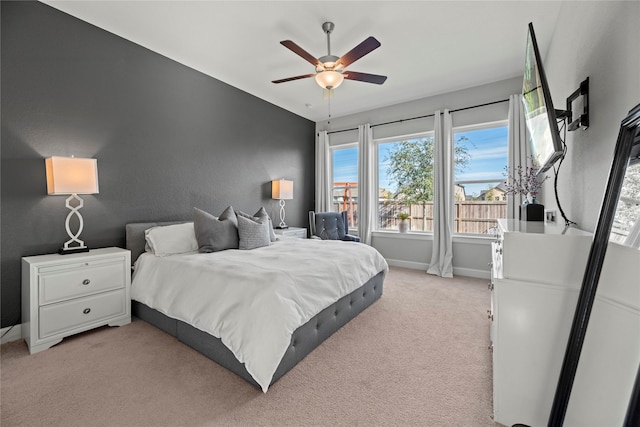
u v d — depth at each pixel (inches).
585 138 65.4
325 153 213.2
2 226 85.4
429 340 85.3
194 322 73.8
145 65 118.9
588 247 47.1
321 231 181.3
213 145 148.1
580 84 66.8
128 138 113.8
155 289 90.8
